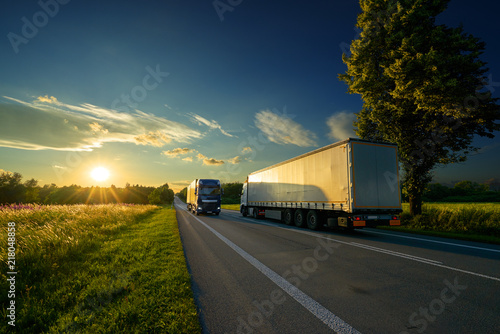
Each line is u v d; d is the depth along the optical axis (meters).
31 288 3.83
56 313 3.06
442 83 10.66
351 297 3.64
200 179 23.34
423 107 11.63
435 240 8.77
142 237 8.54
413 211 14.30
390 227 13.14
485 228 10.26
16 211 12.08
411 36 11.73
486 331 2.68
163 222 14.16
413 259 5.88
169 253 6.25
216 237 9.38
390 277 4.54
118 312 2.94
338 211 10.45
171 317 2.88
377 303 3.42
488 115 11.87
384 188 9.92
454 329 2.73
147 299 3.34
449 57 11.18
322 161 11.16
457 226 11.26
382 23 13.59
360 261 5.69
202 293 3.80
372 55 14.25
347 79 15.70
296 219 13.49
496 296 3.63
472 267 5.18
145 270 4.72
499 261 5.68
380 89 13.72
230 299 3.58
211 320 2.95
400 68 11.53
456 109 11.50
